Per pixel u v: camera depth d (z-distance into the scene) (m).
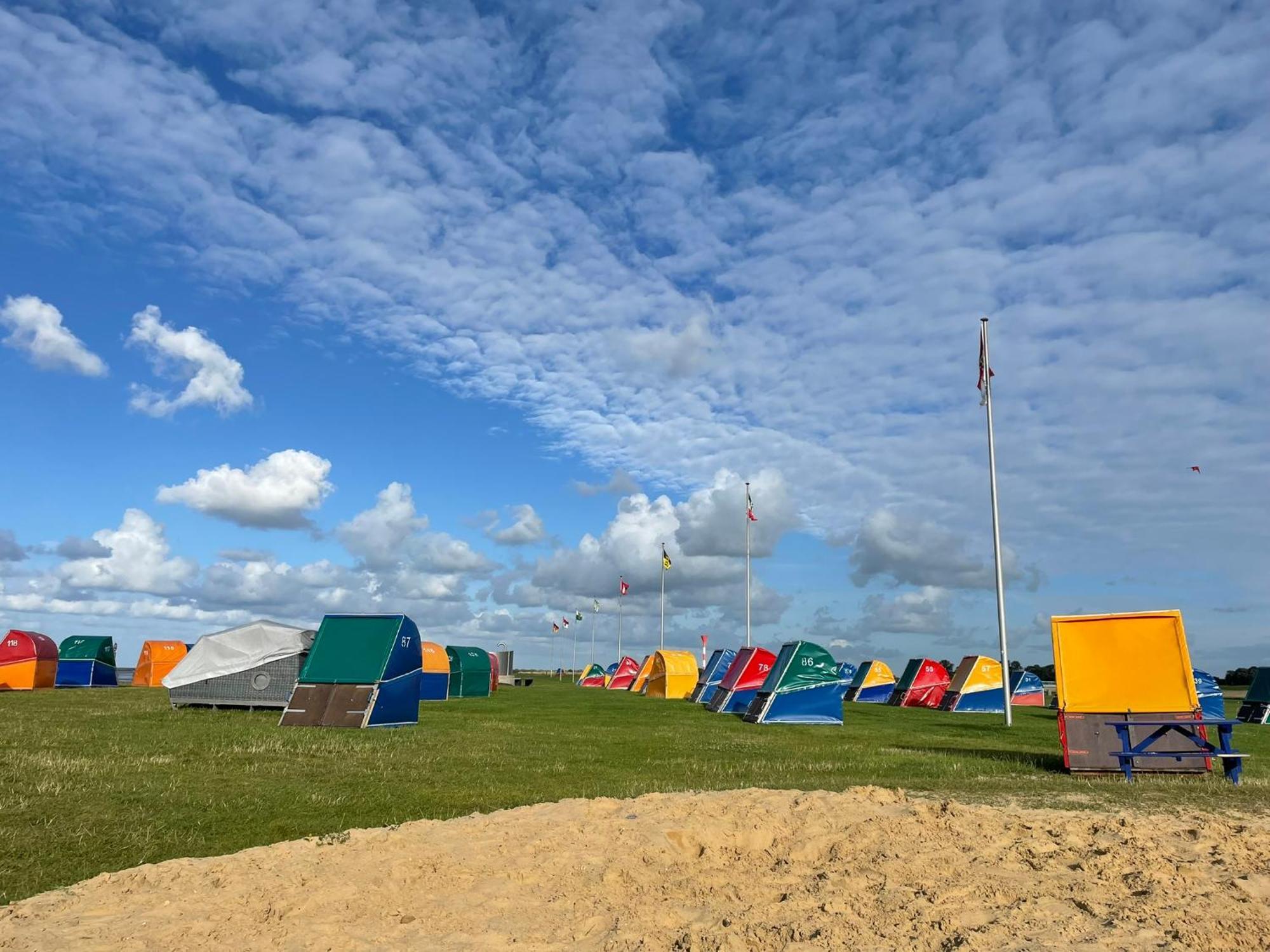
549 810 10.44
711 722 30.53
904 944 6.31
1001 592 30.59
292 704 24.03
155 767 14.94
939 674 46.47
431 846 8.60
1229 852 8.59
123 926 6.60
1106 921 6.72
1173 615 17.14
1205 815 10.74
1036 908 6.99
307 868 7.94
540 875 7.89
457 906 7.13
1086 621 17.64
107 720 23.78
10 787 12.60
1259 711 37.44
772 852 8.78
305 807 11.79
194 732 20.80
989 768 17.41
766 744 22.14
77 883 7.77
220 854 9.22
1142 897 7.26
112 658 49.00
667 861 8.46
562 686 74.00
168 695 37.53
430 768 15.91
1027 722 32.19
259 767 15.28
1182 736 16.42
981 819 9.78
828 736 25.27
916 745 22.45
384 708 24.16
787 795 11.11
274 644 28.56
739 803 10.58
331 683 24.28
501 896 7.36
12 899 7.52
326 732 22.11
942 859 8.33
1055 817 10.05
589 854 8.43
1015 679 48.12
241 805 11.75
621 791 13.62
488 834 9.10
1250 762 19.66
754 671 37.00
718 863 8.45
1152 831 9.46
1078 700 17.08
